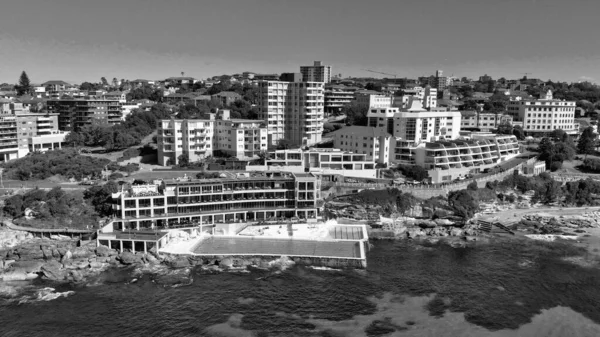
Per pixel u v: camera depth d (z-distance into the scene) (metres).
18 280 140.88
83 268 146.75
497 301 130.25
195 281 140.38
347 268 150.62
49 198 177.38
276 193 183.50
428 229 186.62
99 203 177.25
